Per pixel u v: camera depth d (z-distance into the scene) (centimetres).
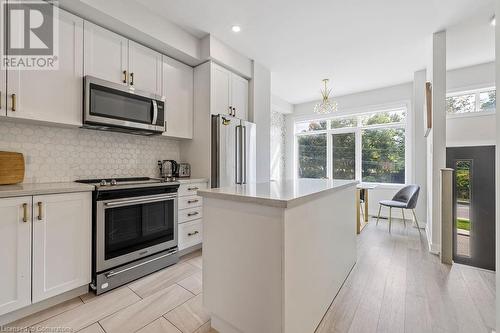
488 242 244
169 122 278
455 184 267
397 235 353
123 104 228
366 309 168
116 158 261
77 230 177
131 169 274
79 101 204
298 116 616
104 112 213
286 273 115
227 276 138
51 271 164
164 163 306
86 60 207
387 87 480
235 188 166
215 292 145
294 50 325
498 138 107
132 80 240
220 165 293
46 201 162
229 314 137
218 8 235
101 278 186
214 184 295
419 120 412
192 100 310
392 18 251
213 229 146
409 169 457
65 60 195
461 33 280
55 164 215
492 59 349
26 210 153
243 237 130
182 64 296
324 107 421
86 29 207
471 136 296
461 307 171
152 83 259
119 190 199
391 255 273
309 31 277
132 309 167
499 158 106
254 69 357
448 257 249
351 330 147
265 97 381
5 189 156
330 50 325
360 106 514
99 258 186
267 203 116
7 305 146
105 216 191
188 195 267
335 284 184
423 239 334
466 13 243
